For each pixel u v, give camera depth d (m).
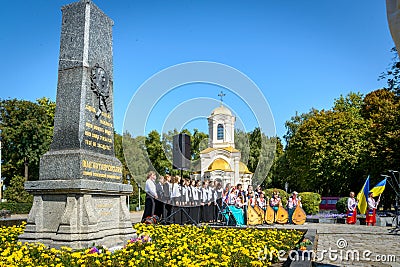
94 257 7.08
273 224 20.38
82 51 9.38
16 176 44.06
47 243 8.27
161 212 16.08
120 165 10.15
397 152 33.44
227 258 7.42
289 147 48.53
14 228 11.39
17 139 51.72
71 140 8.99
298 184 51.56
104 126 9.85
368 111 46.88
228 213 17.81
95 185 8.70
